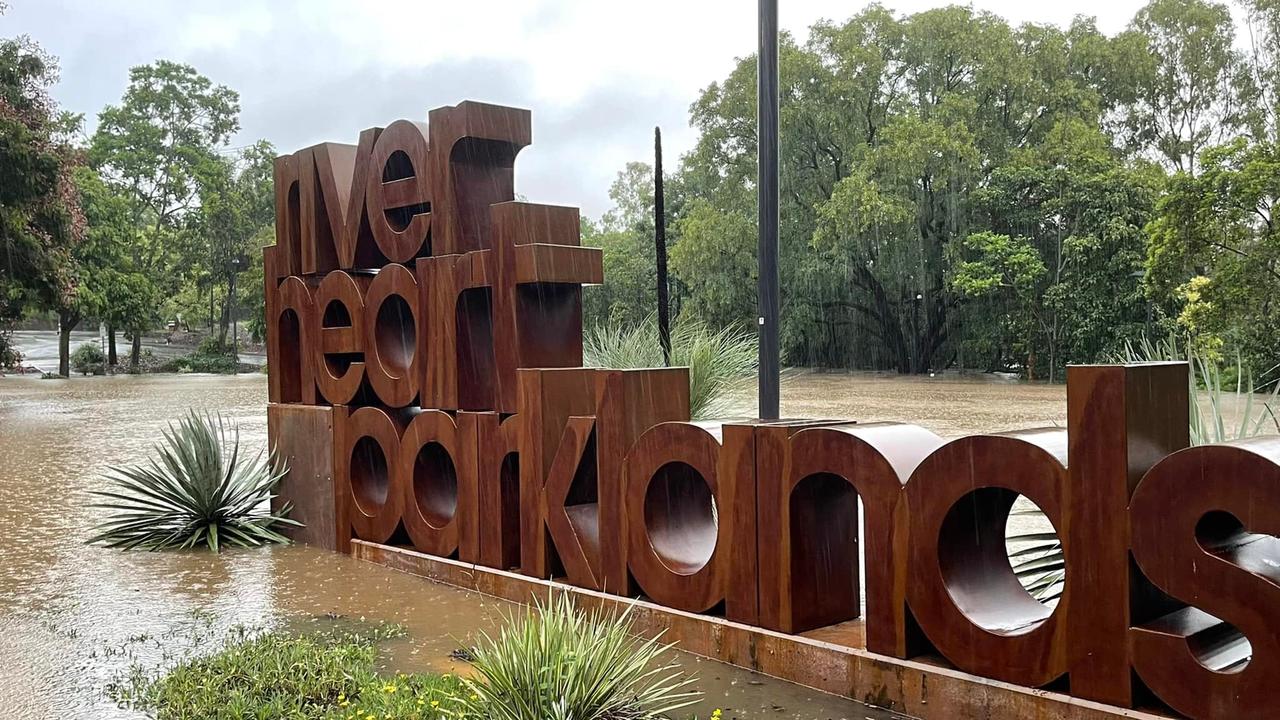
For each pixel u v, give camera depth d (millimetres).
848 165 40812
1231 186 19953
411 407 7754
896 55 40156
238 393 31266
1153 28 34656
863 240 38219
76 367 49938
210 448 8742
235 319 58406
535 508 6098
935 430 15969
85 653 5227
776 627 4711
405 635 5484
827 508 4844
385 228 7426
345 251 7887
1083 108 35469
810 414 19000
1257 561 3428
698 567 5266
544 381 6020
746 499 4832
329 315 8172
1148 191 32031
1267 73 30328
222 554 7973
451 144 6789
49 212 27734
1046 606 4473
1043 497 3793
